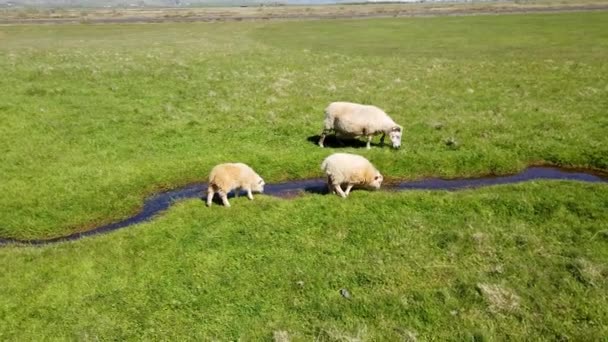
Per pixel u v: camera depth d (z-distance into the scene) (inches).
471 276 453.7
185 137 863.7
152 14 5172.2
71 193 660.1
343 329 395.2
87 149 805.9
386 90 1240.8
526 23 2972.4
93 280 468.8
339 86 1284.4
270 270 477.7
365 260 489.1
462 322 398.9
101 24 3715.6
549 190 642.2
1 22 3865.7
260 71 1510.8
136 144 829.2
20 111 967.0
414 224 555.2
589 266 454.0
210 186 604.4
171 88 1239.5
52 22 3905.0
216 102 1095.0
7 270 487.2
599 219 558.3
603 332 380.5
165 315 420.8
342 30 2955.2
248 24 3582.7
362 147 818.8
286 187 708.7
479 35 2491.4
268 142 850.1
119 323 412.2
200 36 2760.8
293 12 5083.7
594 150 784.3
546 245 504.7
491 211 588.1
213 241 531.2
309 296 438.9
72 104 1049.5
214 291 449.7
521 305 413.7
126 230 563.5
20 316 422.0
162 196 679.7
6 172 716.0
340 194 628.1
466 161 767.7
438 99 1133.7
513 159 773.3
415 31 2780.5
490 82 1318.9
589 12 3612.2
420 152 791.7
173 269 484.1
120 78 1334.9
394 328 395.5
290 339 384.2
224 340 389.4
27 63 1526.8
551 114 974.4
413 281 453.7
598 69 1451.8
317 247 515.5
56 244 540.7
